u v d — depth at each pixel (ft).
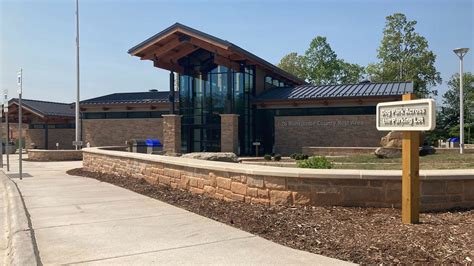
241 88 88.58
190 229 20.29
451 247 15.35
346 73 174.60
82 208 26.68
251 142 89.30
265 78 97.66
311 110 85.30
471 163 43.42
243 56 82.53
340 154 69.00
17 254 16.48
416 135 19.15
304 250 16.34
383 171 22.38
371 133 79.77
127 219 23.02
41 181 42.78
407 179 19.11
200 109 92.89
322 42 168.04
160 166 35.76
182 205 26.73
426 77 145.89
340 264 14.48
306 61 170.19
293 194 23.17
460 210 21.25
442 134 152.97
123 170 44.01
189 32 79.46
